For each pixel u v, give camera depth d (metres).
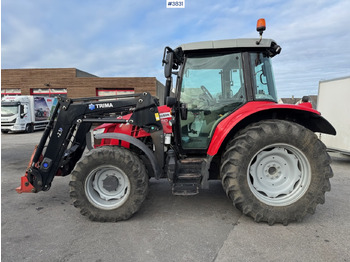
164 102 3.47
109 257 2.18
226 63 3.20
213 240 2.43
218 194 3.74
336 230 2.61
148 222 2.84
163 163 3.08
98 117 3.35
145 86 19.45
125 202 2.82
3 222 2.89
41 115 15.96
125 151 2.83
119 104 3.10
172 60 2.87
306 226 2.70
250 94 3.10
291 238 2.45
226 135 2.78
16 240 2.48
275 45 3.12
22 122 13.82
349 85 5.94
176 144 3.36
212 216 2.98
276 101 3.28
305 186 2.75
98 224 2.81
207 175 2.84
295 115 3.06
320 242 2.37
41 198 3.69
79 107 3.10
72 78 19.81
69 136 3.20
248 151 2.68
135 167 2.78
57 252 2.27
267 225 2.73
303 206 2.71
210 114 3.29
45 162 3.13
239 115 2.85
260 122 2.80
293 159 2.80
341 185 4.21
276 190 2.81
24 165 6.00
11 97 13.94
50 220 2.94
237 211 3.12
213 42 3.10
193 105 3.30
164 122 3.43
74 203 2.83
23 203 3.49
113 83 19.52
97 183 2.93
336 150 6.32
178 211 3.13
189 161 3.25
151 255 2.20
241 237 2.47
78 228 2.72
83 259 2.16
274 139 2.68
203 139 3.34
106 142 3.27
